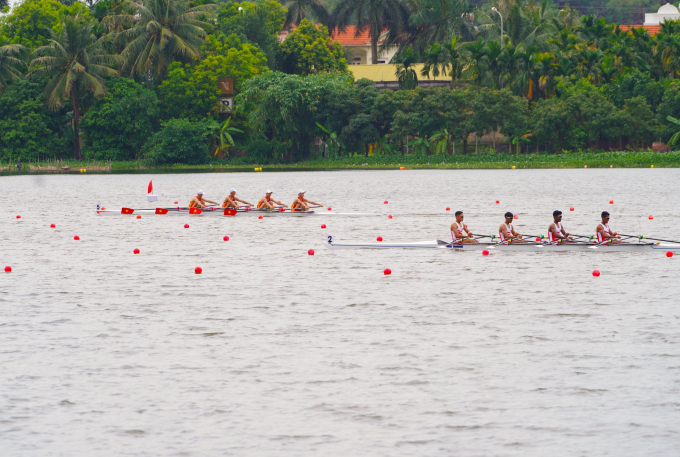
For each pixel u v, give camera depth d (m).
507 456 37.94
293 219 136.25
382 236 113.31
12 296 71.75
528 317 62.50
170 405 44.12
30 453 38.53
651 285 74.50
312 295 71.56
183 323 61.34
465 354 52.72
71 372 49.53
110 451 38.62
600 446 38.91
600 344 54.72
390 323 60.91
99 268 86.88
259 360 51.69
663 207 147.12
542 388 46.31
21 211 156.38
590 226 121.12
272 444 39.25
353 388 46.47
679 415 42.38
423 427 41.12
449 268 85.00
